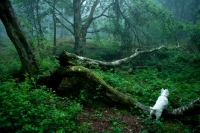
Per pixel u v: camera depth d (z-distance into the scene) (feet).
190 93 26.78
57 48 66.13
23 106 15.06
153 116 18.74
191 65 45.93
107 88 21.43
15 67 29.35
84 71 21.93
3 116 13.82
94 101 22.00
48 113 15.30
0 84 19.85
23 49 24.72
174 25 53.57
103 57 59.11
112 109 20.74
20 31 24.75
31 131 13.16
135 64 50.70
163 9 52.70
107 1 59.16
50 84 23.63
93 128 16.49
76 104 18.67
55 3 60.64
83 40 52.44
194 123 18.51
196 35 51.13
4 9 23.54
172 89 26.73
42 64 29.55
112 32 59.26
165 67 44.86
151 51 50.26
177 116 19.26
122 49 59.82
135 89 25.52
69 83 24.99
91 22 57.57
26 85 19.13
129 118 18.97
